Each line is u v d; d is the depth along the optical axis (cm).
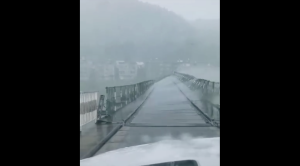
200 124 1086
